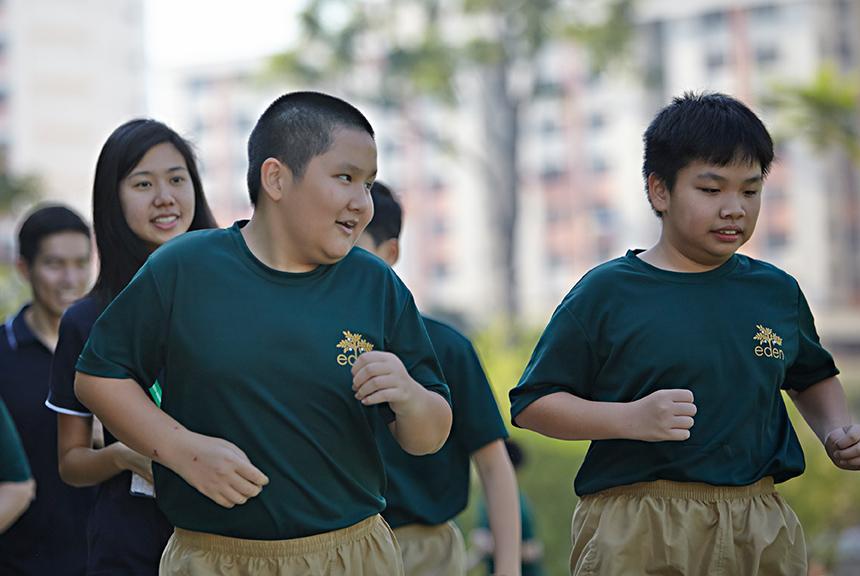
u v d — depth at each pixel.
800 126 44.84
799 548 6.69
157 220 7.58
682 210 6.51
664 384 6.52
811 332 7.02
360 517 5.89
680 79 86.44
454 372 8.23
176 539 5.99
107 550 7.19
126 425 5.65
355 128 5.77
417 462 8.15
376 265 6.10
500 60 57.12
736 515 6.48
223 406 5.66
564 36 57.19
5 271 22.73
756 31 85.75
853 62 85.44
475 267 92.00
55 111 84.25
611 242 89.00
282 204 5.77
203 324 5.69
